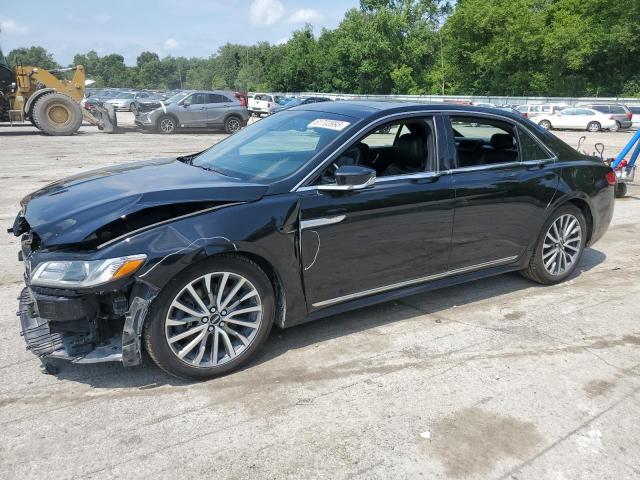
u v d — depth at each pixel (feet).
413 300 15.06
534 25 156.97
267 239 10.46
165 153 47.55
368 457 8.66
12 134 63.82
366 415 9.75
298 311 11.46
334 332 12.96
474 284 16.38
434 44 195.31
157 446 8.79
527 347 12.46
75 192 11.08
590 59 154.40
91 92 143.95
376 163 13.57
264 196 10.68
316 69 218.18
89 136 63.93
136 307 9.49
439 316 14.02
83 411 9.65
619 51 150.30
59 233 9.51
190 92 74.18
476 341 12.69
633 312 14.52
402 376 11.09
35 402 9.88
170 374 10.29
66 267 9.20
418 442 9.04
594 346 12.59
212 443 8.89
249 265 10.56
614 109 99.91
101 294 9.59
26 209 10.90
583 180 15.78
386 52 192.34
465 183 13.24
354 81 206.08
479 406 10.11
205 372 10.53
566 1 161.07
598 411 10.05
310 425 9.42
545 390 10.70
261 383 10.67
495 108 14.55
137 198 9.89
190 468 8.31
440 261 13.33
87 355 9.61
